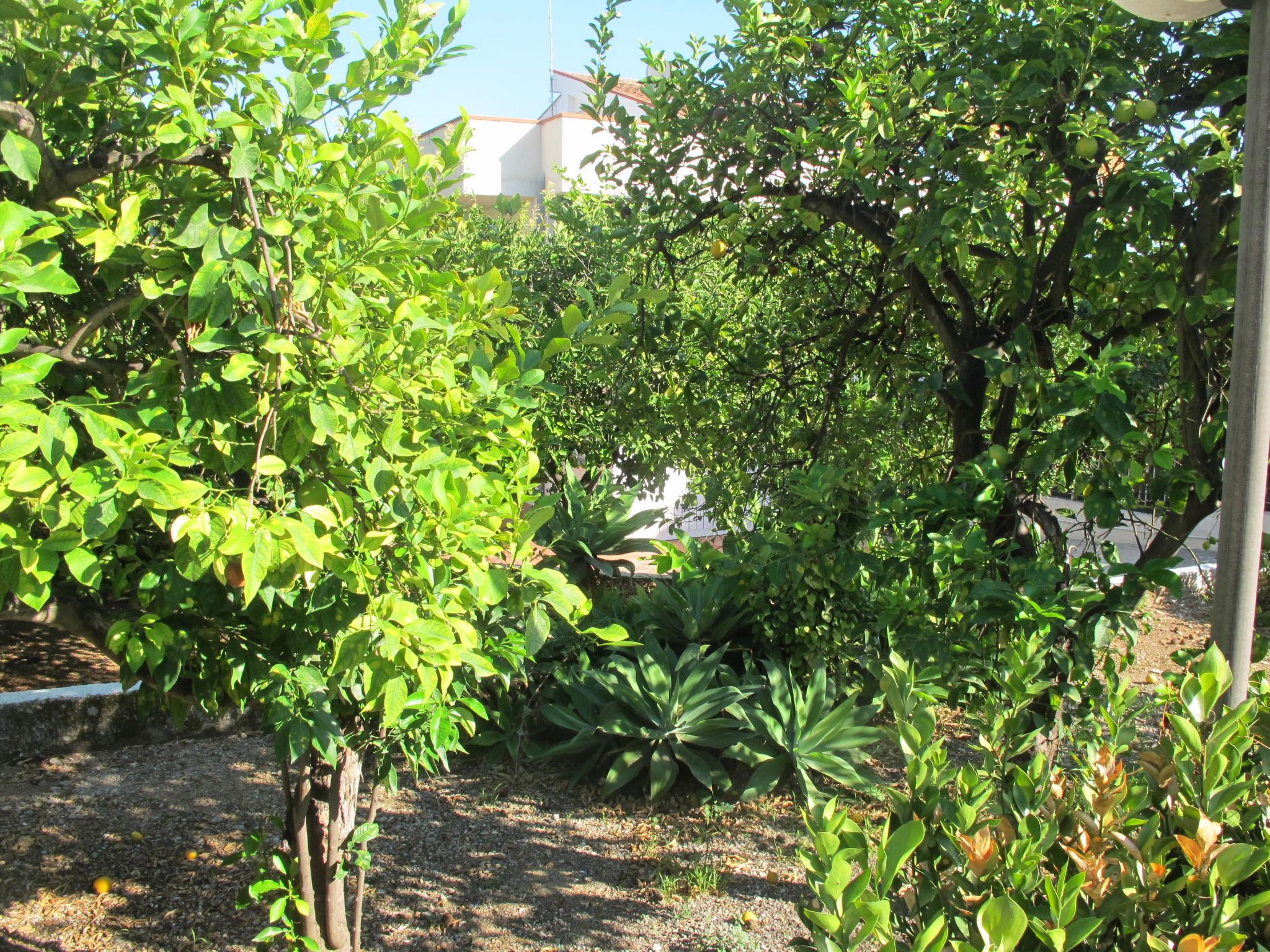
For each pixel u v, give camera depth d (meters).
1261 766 1.92
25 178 1.56
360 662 1.69
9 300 1.40
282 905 2.60
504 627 2.72
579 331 2.15
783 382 4.93
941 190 3.24
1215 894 1.52
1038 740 3.27
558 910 3.80
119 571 2.03
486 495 1.90
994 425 4.18
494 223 7.77
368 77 1.97
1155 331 3.80
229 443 1.73
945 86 3.36
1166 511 3.36
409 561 1.80
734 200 4.12
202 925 3.57
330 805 2.79
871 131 3.26
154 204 1.86
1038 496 3.69
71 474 1.37
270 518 1.51
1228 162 2.72
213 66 1.70
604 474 7.87
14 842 4.11
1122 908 1.58
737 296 6.48
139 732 5.24
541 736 5.43
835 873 1.45
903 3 3.48
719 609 5.81
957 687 3.24
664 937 3.62
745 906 3.85
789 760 4.89
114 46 1.71
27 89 1.79
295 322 1.73
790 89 4.05
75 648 6.27
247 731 5.44
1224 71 3.19
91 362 1.89
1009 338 3.84
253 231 1.61
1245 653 1.94
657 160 4.32
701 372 4.84
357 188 1.84
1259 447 1.90
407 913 3.74
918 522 3.10
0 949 3.37
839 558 3.17
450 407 1.87
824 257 4.87
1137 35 3.26
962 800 1.86
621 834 4.50
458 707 2.88
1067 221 3.47
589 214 7.33
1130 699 2.29
